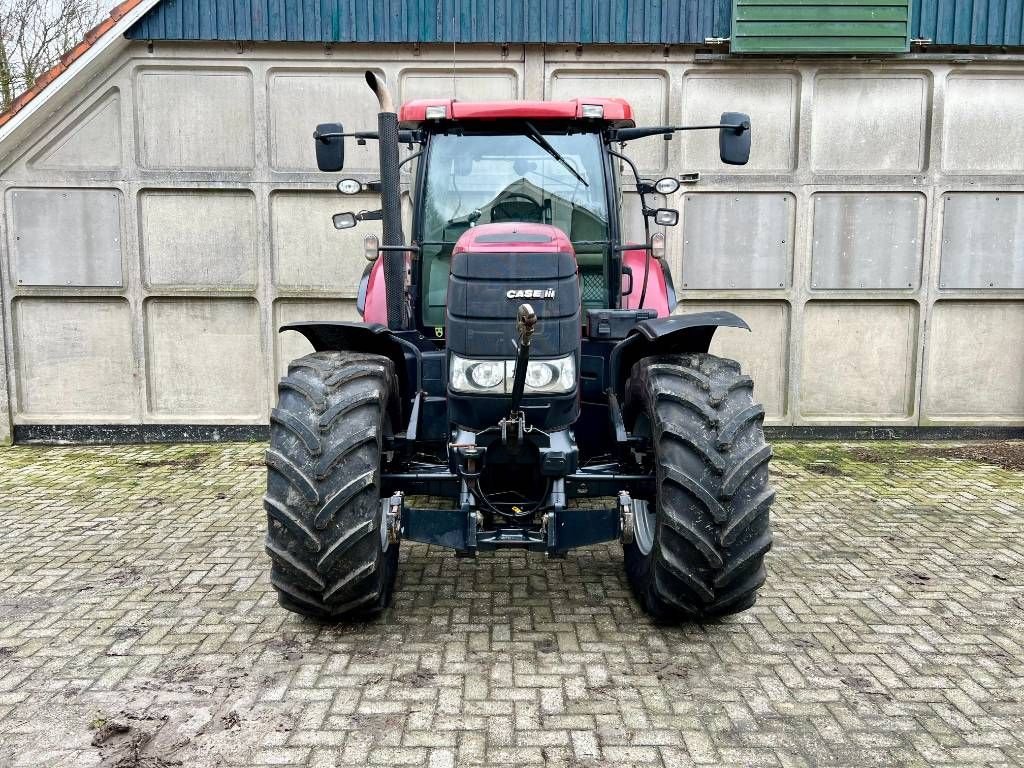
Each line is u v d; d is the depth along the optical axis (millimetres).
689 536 2775
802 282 6422
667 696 2658
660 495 2867
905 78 6219
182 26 6004
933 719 2537
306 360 3094
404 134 3857
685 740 2412
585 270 3660
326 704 2600
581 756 2328
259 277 6355
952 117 6258
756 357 6559
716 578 2812
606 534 3021
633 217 6363
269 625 3186
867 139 6281
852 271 6414
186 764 2281
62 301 6352
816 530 4379
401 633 3115
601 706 2594
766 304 6488
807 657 2939
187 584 3602
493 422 2980
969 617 3297
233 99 6184
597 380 3504
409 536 3031
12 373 6375
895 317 6504
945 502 4891
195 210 6285
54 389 6438
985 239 6391
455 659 2904
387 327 3410
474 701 2623
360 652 2955
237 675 2785
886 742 2412
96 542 4152
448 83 6230
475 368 2934
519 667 2850
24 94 5977
